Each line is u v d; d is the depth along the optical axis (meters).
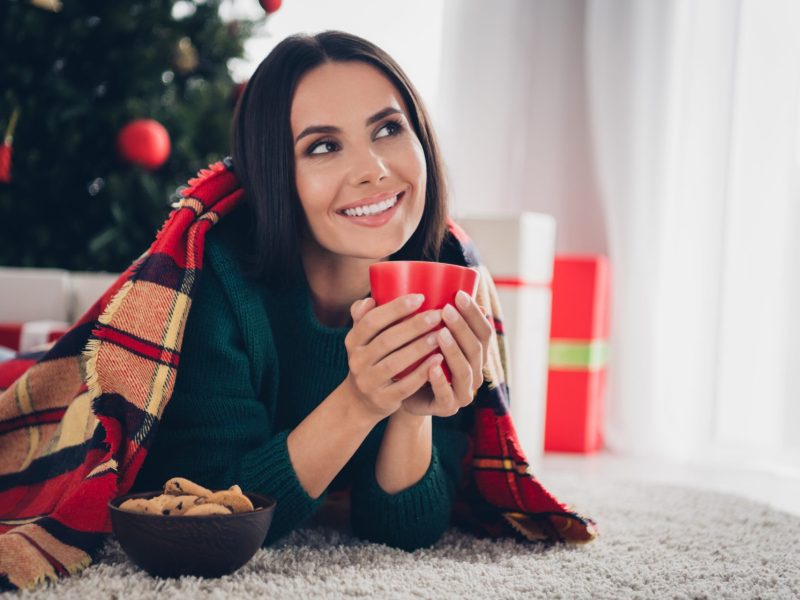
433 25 2.91
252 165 1.04
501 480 1.14
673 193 2.60
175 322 0.97
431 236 1.13
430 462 1.06
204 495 0.87
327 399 0.96
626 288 2.62
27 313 1.99
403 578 0.91
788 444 2.61
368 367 0.86
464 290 0.86
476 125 2.85
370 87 1.01
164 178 2.36
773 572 1.02
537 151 2.86
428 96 2.92
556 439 2.50
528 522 1.16
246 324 1.03
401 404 0.98
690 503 1.46
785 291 2.48
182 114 2.29
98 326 1.01
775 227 2.47
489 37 2.85
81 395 1.13
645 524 1.28
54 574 0.86
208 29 2.32
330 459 0.95
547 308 1.90
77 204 2.35
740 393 2.50
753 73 2.49
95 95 2.31
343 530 1.16
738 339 2.50
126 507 0.85
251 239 1.09
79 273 2.29
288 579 0.89
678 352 2.58
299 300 1.08
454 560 1.02
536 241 1.81
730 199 2.50
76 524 0.91
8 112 2.18
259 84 1.04
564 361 2.48
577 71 2.85
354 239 1.01
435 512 1.06
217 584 0.84
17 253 2.31
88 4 2.27
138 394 0.95
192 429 1.02
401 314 0.83
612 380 2.65
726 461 2.48
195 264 1.00
